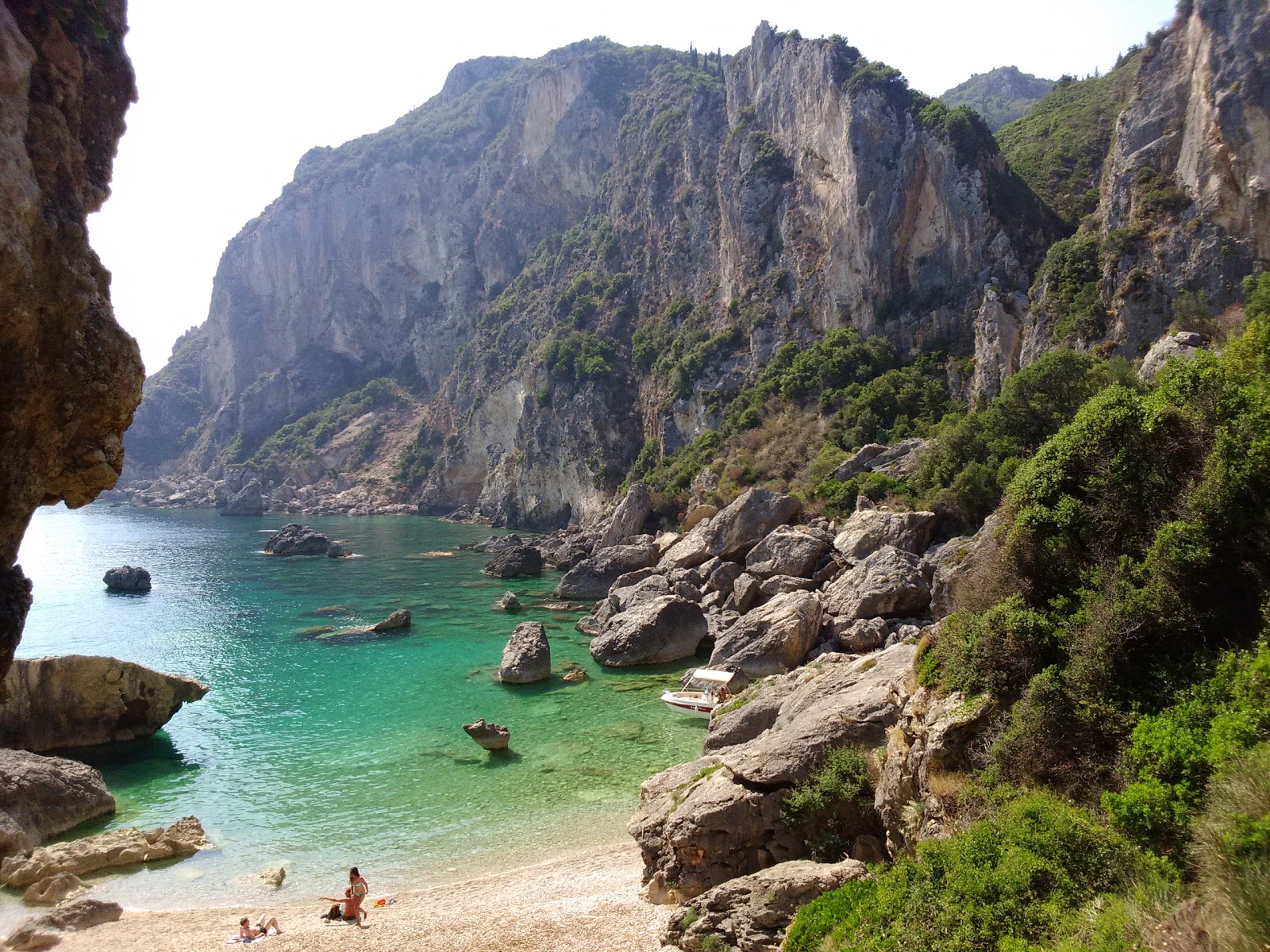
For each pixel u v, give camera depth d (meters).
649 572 57.84
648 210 128.75
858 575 43.12
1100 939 9.62
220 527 129.12
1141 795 11.26
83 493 13.73
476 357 151.38
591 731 33.41
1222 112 54.38
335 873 22.44
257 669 43.84
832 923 13.21
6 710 30.77
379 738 33.03
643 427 112.75
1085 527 16.81
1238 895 8.74
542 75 176.12
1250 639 13.39
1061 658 15.02
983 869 11.56
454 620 55.84
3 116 10.84
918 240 81.75
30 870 21.97
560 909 18.70
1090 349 56.81
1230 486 14.29
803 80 96.56
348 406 187.62
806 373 84.62
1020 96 180.62
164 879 22.23
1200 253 53.78
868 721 18.94
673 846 18.53
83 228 12.45
